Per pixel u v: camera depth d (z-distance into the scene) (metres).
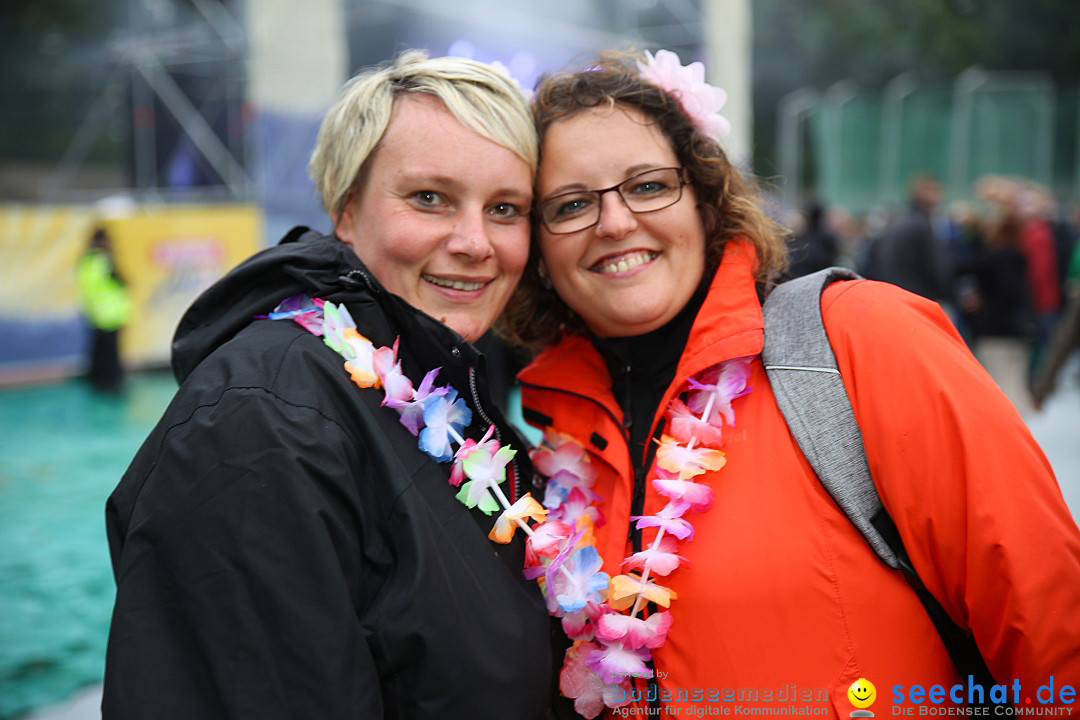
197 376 1.29
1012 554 1.26
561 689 1.49
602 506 1.64
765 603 1.38
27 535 4.68
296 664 1.13
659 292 1.58
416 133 1.45
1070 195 16.64
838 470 1.38
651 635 1.41
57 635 3.46
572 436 1.72
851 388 1.41
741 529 1.42
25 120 21.64
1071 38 27.61
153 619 1.16
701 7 10.89
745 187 1.68
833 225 13.86
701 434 1.48
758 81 27.19
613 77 1.61
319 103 8.89
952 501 1.31
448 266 1.49
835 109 17.55
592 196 1.58
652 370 1.66
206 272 9.59
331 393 1.30
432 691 1.22
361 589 1.25
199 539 1.16
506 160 1.49
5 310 8.70
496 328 2.03
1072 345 4.34
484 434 1.49
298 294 1.43
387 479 1.28
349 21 11.20
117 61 11.66
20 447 6.48
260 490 1.17
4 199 18.80
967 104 16.78
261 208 8.66
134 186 11.68
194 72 11.37
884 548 1.36
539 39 10.74
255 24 8.54
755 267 1.65
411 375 1.50
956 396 1.33
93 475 5.78
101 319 8.35
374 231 1.49
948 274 6.78
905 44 26.84
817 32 26.73
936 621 1.37
